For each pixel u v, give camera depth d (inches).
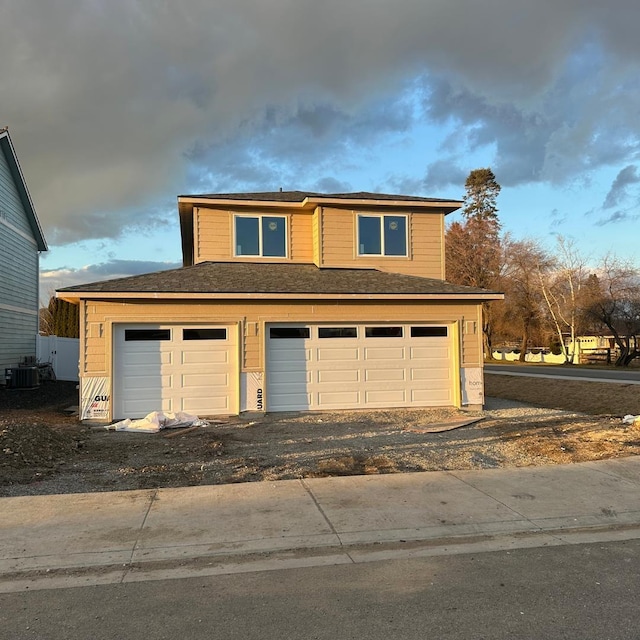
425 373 550.0
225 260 632.4
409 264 645.9
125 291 481.4
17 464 301.6
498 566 180.1
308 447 364.2
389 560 186.1
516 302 1797.5
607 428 431.2
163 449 360.5
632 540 204.7
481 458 335.0
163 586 166.9
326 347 532.1
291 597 158.6
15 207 812.6
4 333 765.9
